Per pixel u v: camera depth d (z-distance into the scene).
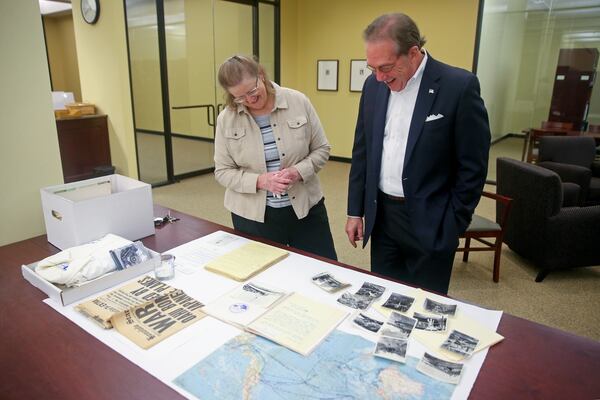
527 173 2.75
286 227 1.72
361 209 1.69
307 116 1.65
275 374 0.82
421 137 1.38
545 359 0.86
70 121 4.14
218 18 5.09
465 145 1.36
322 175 5.47
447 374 0.82
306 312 1.01
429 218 1.43
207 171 5.48
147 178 4.81
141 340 0.91
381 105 1.50
